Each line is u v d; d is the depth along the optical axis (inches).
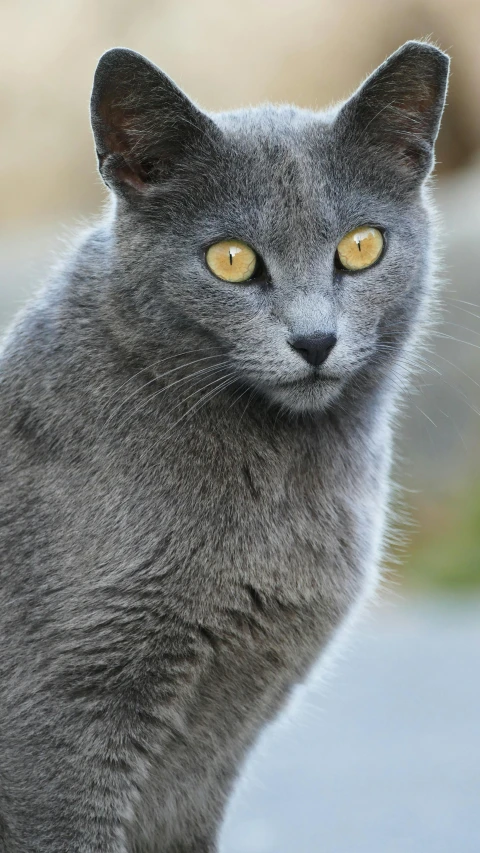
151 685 61.3
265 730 63.2
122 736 61.2
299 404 61.7
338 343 61.4
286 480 62.2
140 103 61.7
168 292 61.6
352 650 70.8
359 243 61.9
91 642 61.0
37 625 61.1
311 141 62.1
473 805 65.5
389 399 63.6
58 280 62.6
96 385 61.7
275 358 61.3
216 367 61.8
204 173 61.6
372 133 62.2
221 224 61.5
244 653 62.0
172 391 61.9
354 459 62.9
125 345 61.8
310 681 63.4
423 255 62.8
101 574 61.1
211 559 61.6
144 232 61.7
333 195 61.7
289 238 61.4
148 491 61.5
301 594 62.2
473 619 79.4
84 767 61.0
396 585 87.4
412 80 62.3
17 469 61.7
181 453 61.7
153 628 61.3
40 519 61.3
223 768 62.9
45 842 61.0
